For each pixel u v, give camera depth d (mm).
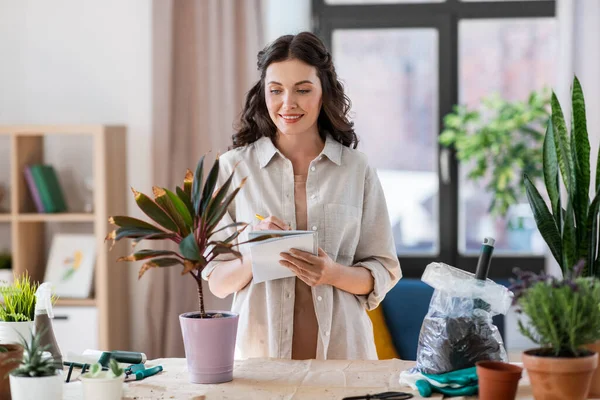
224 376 2061
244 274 2580
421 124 5344
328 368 2199
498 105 5078
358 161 2699
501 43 5289
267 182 2654
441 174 5301
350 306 2637
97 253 4605
